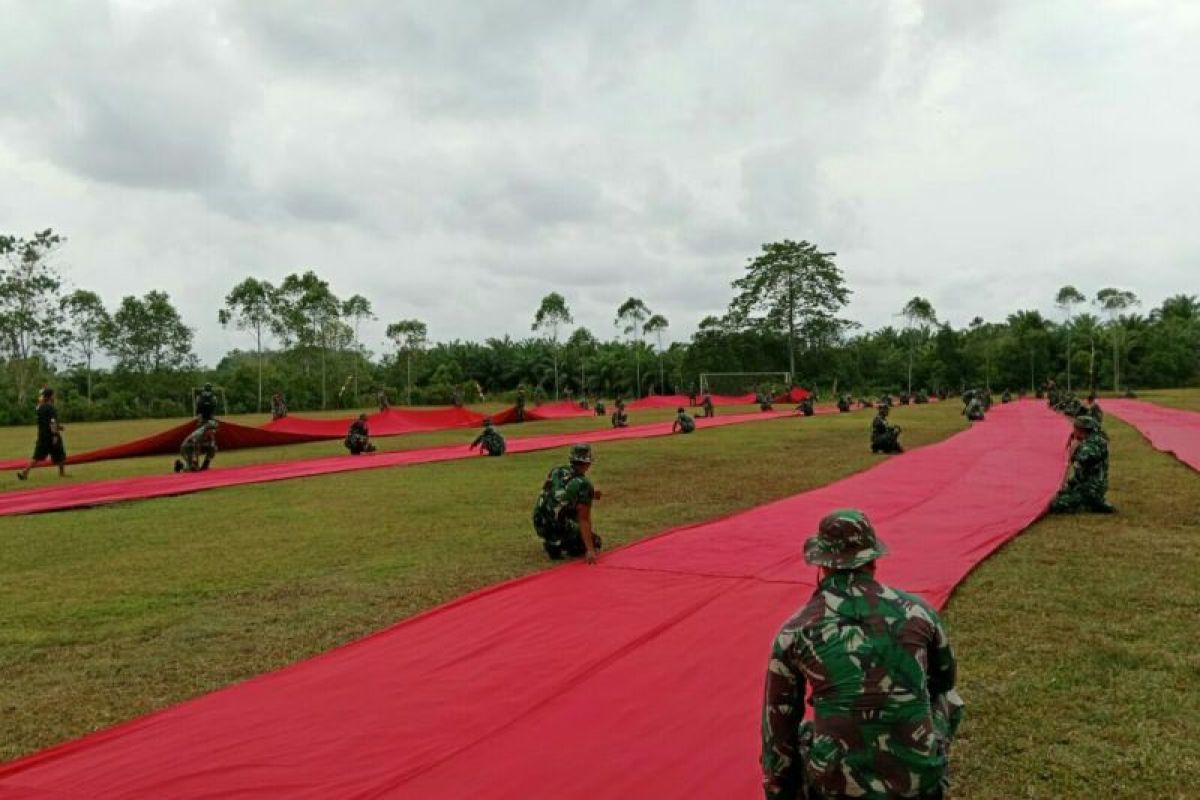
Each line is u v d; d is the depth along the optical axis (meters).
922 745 2.74
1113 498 11.59
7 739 4.60
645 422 36.06
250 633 6.36
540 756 4.00
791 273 84.00
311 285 75.62
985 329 104.94
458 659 5.40
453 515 11.39
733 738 4.12
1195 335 89.75
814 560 3.01
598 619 6.13
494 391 100.38
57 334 59.28
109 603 7.28
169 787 3.80
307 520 11.24
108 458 21.42
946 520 9.90
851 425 30.89
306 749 4.16
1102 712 4.55
